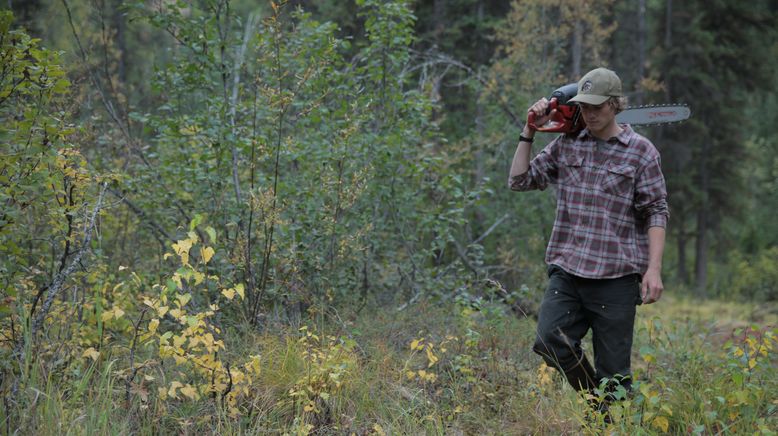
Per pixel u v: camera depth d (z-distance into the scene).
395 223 6.94
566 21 12.47
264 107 5.99
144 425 3.50
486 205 10.48
